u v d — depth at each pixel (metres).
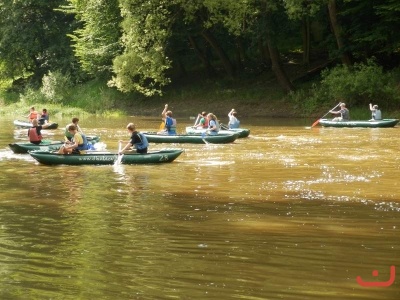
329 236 8.61
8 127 32.88
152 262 7.43
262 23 37.81
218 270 7.10
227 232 8.88
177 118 38.66
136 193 12.12
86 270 7.12
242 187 12.72
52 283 6.68
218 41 47.19
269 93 41.38
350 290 6.43
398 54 38.62
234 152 19.58
